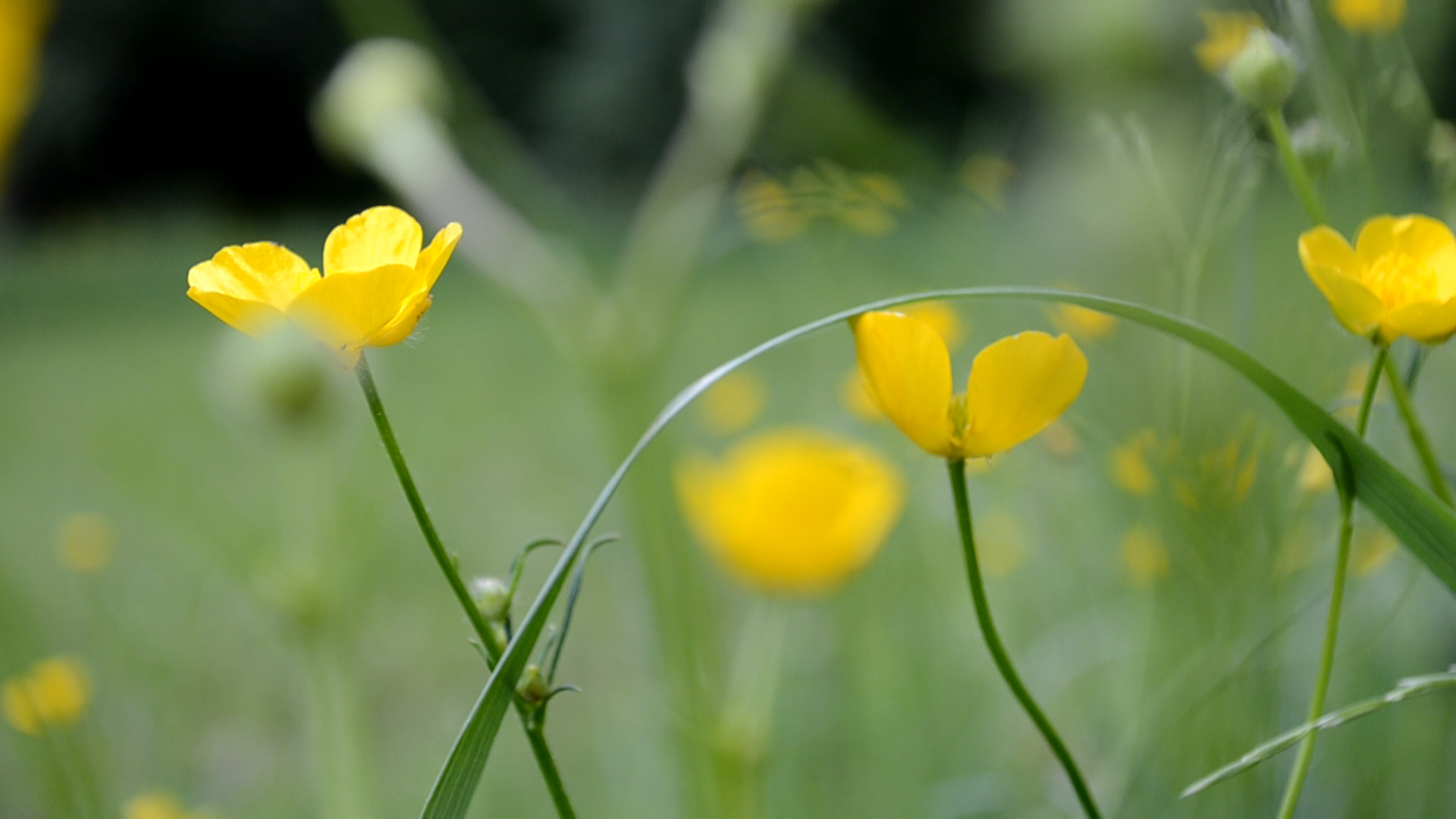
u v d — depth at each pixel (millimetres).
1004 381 408
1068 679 652
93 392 2527
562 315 803
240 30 7027
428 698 953
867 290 688
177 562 961
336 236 416
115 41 6898
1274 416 466
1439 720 550
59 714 511
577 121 4438
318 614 602
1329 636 413
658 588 618
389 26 910
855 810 664
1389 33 479
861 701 712
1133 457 494
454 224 408
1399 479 407
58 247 5684
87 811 506
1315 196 443
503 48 5570
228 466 1387
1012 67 469
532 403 1842
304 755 817
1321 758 529
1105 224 469
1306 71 461
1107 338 476
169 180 7250
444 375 2180
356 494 614
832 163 511
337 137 900
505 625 409
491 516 1362
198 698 853
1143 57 461
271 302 412
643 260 811
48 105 6789
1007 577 688
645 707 708
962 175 511
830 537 562
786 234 702
